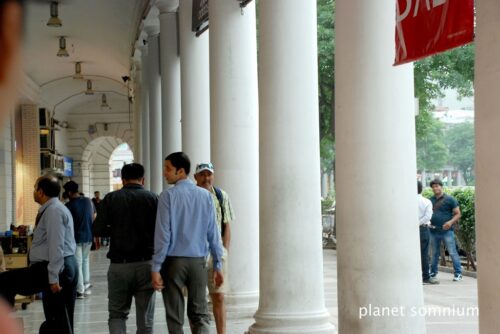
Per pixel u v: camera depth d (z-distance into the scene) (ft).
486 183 12.45
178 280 21.93
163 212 21.84
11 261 38.73
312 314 25.77
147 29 65.51
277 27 26.02
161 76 56.34
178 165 22.36
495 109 12.21
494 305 12.44
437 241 46.80
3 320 1.98
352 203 19.04
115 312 22.88
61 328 24.63
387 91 18.69
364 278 18.90
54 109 125.59
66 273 25.52
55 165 111.75
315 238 26.11
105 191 145.48
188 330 31.48
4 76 1.84
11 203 84.23
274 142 25.98
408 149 18.93
